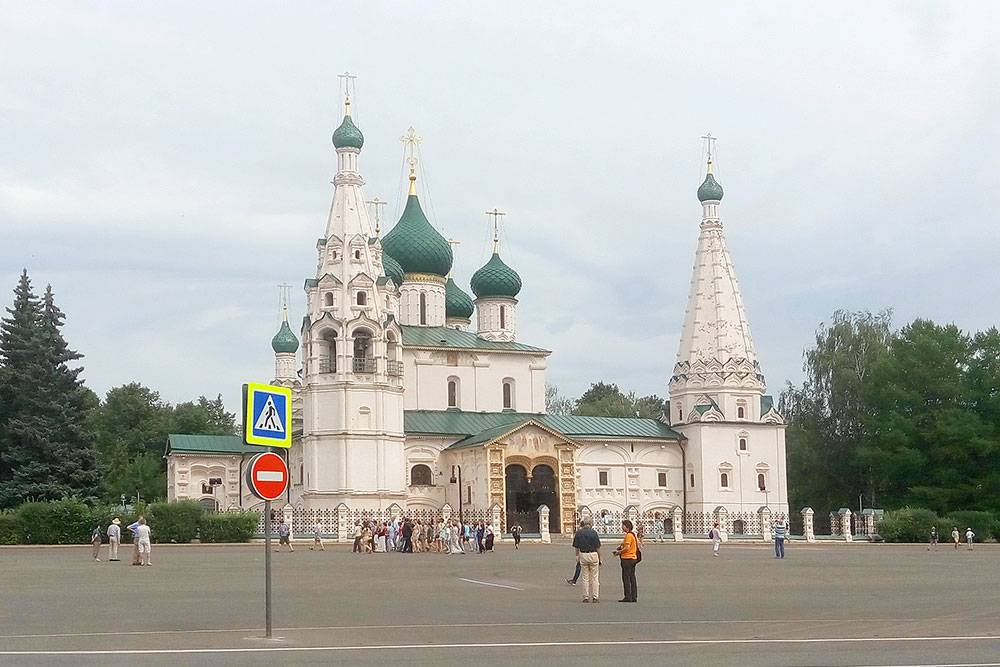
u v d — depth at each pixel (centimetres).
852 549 9681
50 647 2461
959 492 12094
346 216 11869
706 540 11306
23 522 8962
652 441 13038
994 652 2402
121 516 9306
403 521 8881
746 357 13338
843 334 14825
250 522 9738
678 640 2630
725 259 13612
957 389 12575
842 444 14388
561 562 6875
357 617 3206
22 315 11169
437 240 13538
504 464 11694
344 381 11488
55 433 10819
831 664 2209
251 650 2409
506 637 2683
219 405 19888
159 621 3086
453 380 13062
